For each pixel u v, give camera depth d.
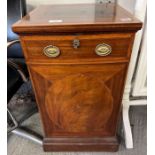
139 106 1.42
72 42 0.71
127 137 1.11
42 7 1.06
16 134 1.20
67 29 0.66
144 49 0.99
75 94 0.87
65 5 1.10
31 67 0.79
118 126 1.23
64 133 1.05
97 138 1.06
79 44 0.71
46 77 0.82
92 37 0.69
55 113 0.95
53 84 0.84
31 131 1.22
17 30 0.67
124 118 1.16
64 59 0.75
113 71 0.80
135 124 1.28
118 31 0.68
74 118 0.97
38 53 0.74
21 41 0.71
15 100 1.49
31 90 1.56
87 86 0.85
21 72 0.98
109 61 0.76
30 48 0.73
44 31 0.67
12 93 0.95
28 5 1.23
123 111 1.17
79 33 0.68
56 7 1.05
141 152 1.09
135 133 1.21
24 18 0.78
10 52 1.17
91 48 0.72
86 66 0.78
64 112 0.95
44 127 1.02
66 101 0.90
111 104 0.92
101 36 0.69
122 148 1.12
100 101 0.90
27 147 1.14
